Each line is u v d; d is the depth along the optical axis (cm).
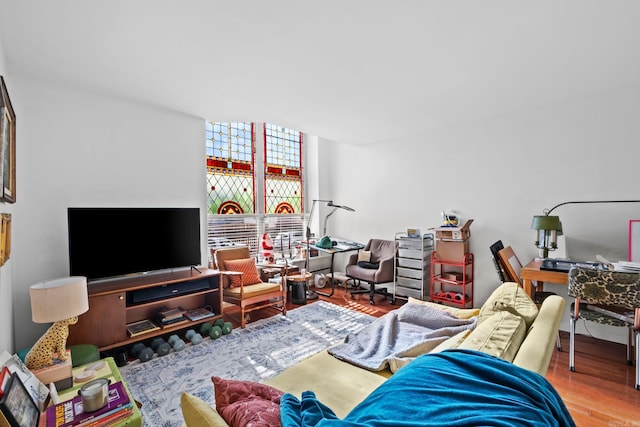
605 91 278
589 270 222
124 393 140
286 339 287
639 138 268
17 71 227
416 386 86
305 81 248
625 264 241
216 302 310
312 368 168
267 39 187
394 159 441
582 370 234
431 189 403
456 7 158
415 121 359
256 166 462
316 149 520
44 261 243
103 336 235
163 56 207
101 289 243
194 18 166
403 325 220
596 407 191
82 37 183
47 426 117
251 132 459
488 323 140
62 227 252
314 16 165
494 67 227
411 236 397
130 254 268
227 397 100
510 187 339
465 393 79
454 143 379
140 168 296
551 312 144
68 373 162
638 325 212
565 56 212
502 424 64
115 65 219
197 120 338
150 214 281
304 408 91
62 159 253
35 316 161
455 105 308
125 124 286
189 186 331
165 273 302
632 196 273
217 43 191
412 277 395
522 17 168
